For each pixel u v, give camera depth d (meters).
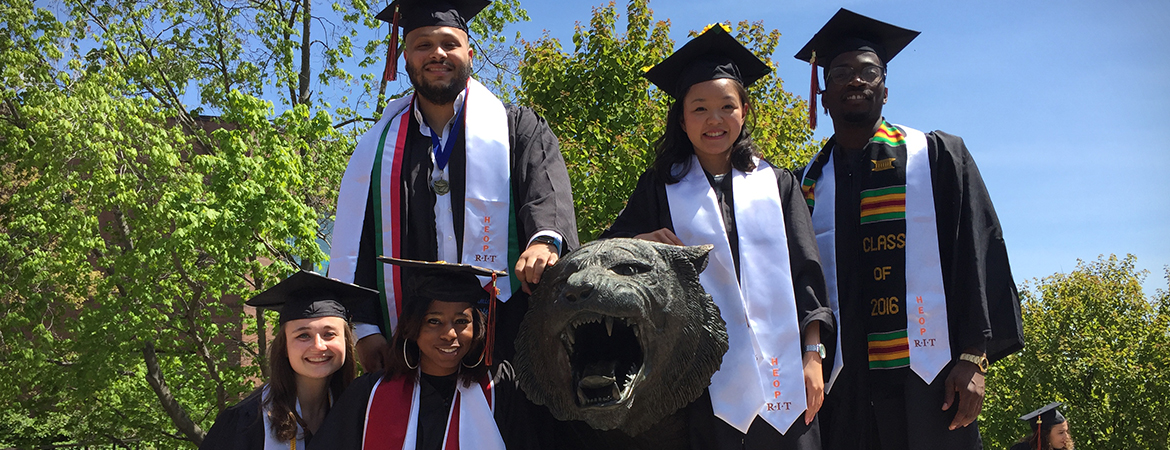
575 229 3.43
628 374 2.71
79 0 17.27
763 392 3.03
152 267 12.67
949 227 3.54
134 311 13.36
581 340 2.83
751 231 3.23
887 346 3.52
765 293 3.15
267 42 18.83
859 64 3.81
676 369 2.82
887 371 3.51
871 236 3.64
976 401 3.30
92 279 14.48
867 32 3.97
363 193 3.65
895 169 3.64
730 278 3.16
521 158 3.64
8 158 14.41
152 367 14.94
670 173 3.39
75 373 13.23
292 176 13.35
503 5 18.83
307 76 19.41
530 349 2.89
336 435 3.16
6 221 14.32
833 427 3.49
